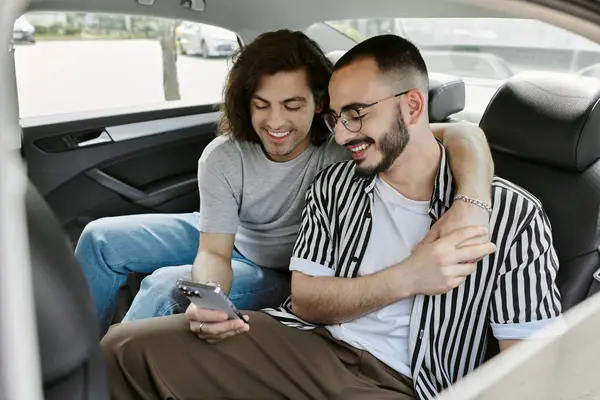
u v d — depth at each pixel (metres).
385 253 1.29
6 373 0.48
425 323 1.22
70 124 2.11
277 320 1.35
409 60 1.22
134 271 1.78
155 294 1.53
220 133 1.67
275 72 1.43
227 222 1.61
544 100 1.42
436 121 1.71
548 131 1.39
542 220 1.21
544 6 0.89
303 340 1.30
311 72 1.47
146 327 1.26
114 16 2.02
